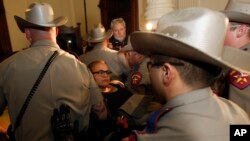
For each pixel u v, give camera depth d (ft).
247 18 3.56
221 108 2.14
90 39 8.07
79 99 4.45
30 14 4.38
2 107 4.50
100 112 4.90
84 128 4.63
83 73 4.66
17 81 4.15
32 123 4.16
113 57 7.46
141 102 4.13
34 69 4.17
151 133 2.20
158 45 2.15
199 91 2.14
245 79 3.41
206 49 2.07
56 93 4.19
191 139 1.95
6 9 18.52
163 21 2.32
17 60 4.22
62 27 11.97
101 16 20.94
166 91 2.26
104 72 5.67
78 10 22.58
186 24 2.10
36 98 4.11
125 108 4.20
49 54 4.31
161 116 2.22
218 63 2.01
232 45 3.71
